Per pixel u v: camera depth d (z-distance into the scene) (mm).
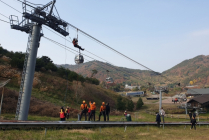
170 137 15344
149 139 13711
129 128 18734
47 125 14133
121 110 56875
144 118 41594
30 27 22203
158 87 50188
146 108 70688
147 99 97312
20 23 22609
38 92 43000
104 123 17656
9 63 50344
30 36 21953
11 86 38688
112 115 46469
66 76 62594
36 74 51562
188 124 27547
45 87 47188
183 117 46656
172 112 58000
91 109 19594
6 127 12641
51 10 21594
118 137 13672
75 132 13789
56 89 49719
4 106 27578
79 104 48062
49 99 41688
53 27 22188
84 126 16406
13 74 44219
